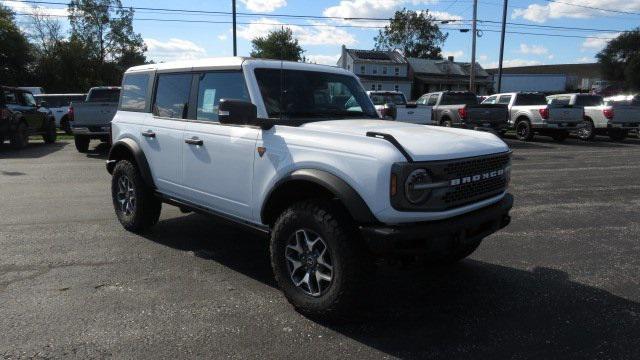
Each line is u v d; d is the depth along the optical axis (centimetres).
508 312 391
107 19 6294
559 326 368
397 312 389
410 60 7281
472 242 367
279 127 397
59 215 668
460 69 7475
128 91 592
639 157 1395
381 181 322
